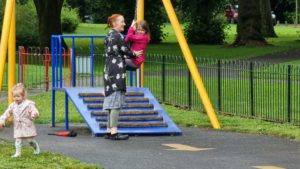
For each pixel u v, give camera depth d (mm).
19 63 23703
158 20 47750
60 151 10906
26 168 9359
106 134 12594
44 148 11211
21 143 10328
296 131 13273
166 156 10484
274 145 11727
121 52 12258
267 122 15148
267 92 19406
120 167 9555
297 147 11492
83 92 13750
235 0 75250
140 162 9945
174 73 22781
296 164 9828
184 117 16156
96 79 18859
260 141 12234
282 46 39562
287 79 16703
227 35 52719
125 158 10281
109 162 9938
